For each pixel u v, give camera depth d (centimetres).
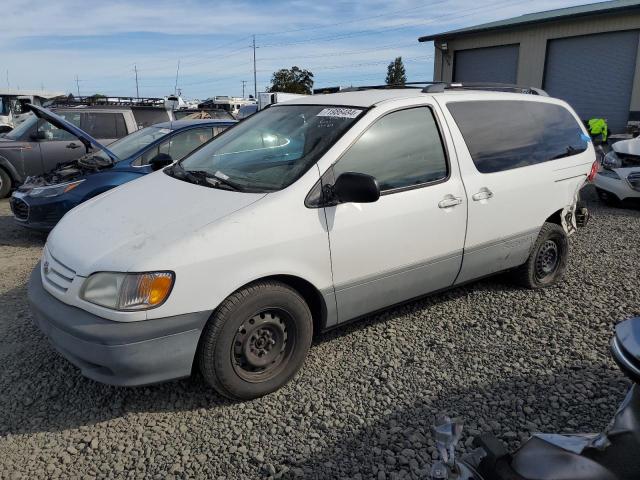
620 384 335
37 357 375
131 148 699
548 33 1794
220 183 354
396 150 371
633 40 1605
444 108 404
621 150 832
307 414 311
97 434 297
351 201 328
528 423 300
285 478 263
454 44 2105
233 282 301
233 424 304
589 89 1739
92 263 294
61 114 969
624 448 166
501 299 466
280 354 331
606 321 423
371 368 358
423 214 375
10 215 838
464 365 361
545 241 477
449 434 160
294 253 320
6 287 514
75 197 631
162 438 293
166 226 308
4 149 930
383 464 271
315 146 354
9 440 292
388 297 376
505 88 487
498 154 430
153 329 283
